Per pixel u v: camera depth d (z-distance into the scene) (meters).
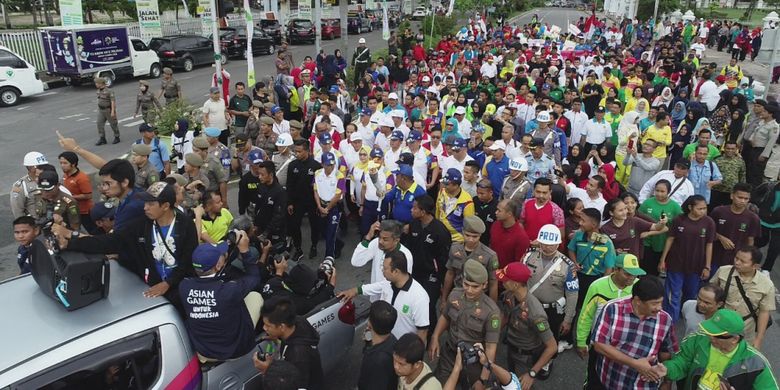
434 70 19.00
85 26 21.39
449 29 38.03
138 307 4.00
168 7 34.81
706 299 4.45
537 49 23.72
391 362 3.95
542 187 6.42
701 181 8.22
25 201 6.51
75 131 16.11
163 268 4.53
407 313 4.76
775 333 6.78
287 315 4.05
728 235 6.63
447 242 5.92
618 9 49.12
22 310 3.92
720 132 11.93
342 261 8.59
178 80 24.11
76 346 3.57
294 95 14.49
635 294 4.08
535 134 9.69
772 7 75.44
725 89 14.06
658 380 4.02
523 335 4.76
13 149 14.15
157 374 3.86
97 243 4.36
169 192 4.42
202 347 4.12
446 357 4.79
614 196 8.00
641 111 12.21
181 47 26.03
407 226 6.04
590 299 4.84
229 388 4.38
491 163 8.23
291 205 8.20
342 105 14.82
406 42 26.14
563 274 5.38
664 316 4.12
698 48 23.53
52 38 21.08
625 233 6.30
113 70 22.41
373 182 7.75
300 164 8.07
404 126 10.38
